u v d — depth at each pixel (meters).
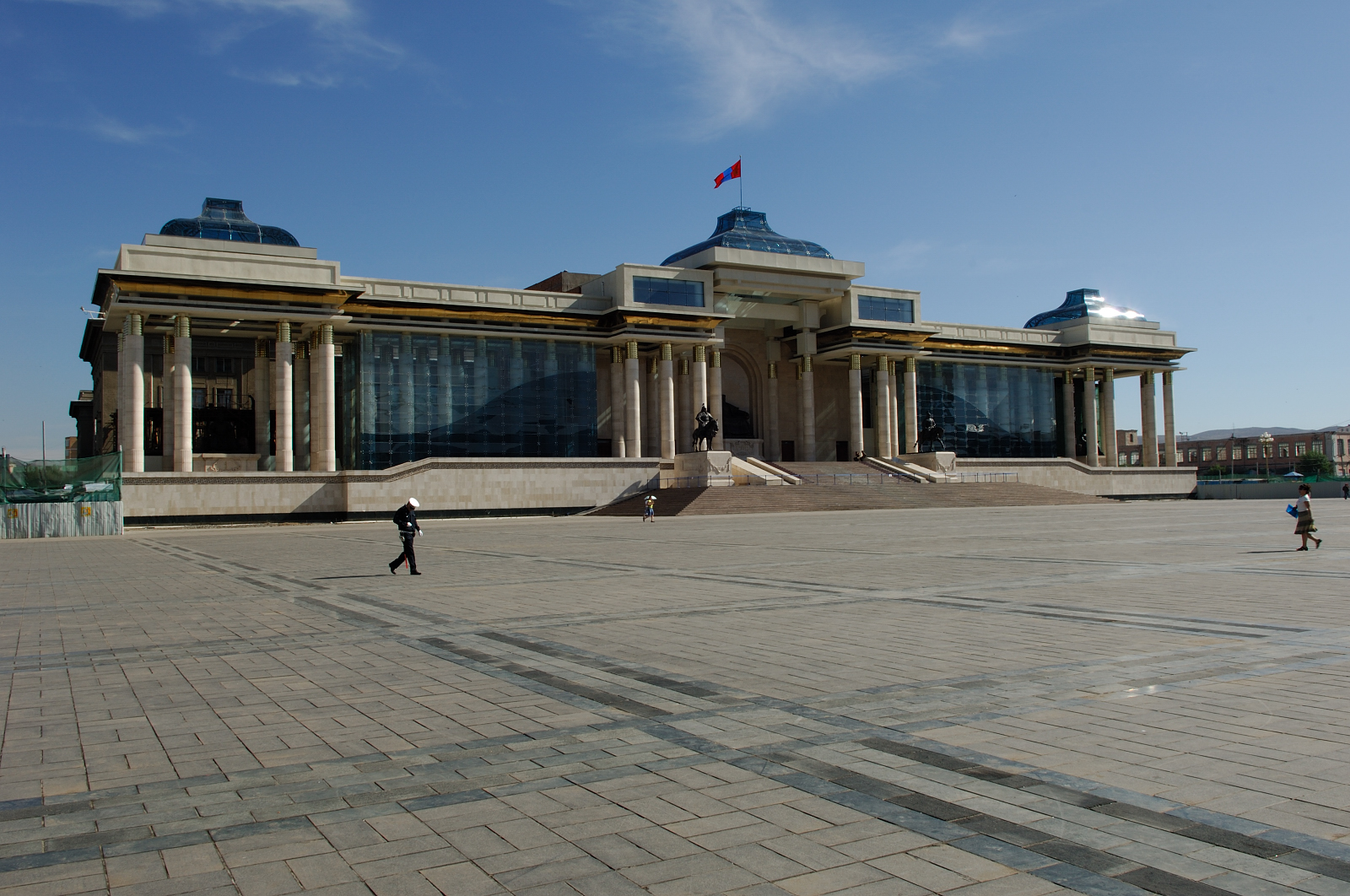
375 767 8.48
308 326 71.06
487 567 28.00
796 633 15.14
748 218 94.44
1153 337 107.00
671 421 84.12
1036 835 6.77
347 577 25.47
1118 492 100.44
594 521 63.50
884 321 92.62
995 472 93.12
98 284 67.38
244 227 70.50
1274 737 9.02
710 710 10.33
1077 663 12.48
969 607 17.80
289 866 6.41
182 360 65.38
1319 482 95.69
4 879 6.25
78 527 55.12
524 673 12.38
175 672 12.86
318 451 70.44
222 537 51.34
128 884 6.17
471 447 79.12
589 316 82.50
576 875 6.23
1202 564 25.44
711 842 6.71
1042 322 111.94
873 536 40.03
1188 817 7.08
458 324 78.44
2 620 18.11
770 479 78.12
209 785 8.05
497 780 8.08
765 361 98.25
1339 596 18.62
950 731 9.38
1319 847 6.51
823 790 7.74
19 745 9.36
